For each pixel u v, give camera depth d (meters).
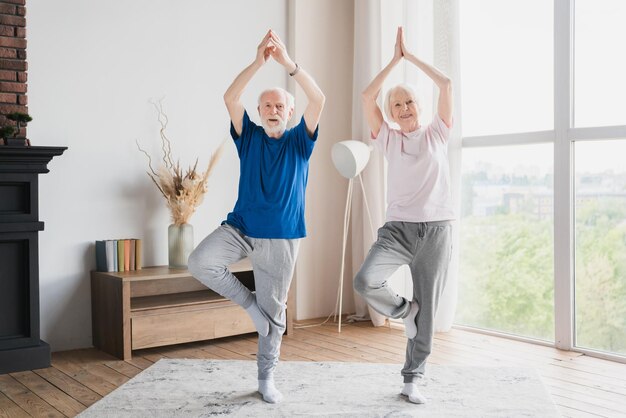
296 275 5.11
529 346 4.21
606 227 3.96
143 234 4.50
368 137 5.03
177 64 4.62
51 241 4.16
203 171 4.75
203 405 3.03
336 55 5.28
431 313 2.98
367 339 4.44
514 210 4.44
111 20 4.35
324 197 5.23
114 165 4.37
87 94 4.27
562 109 4.11
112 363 3.87
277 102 3.01
